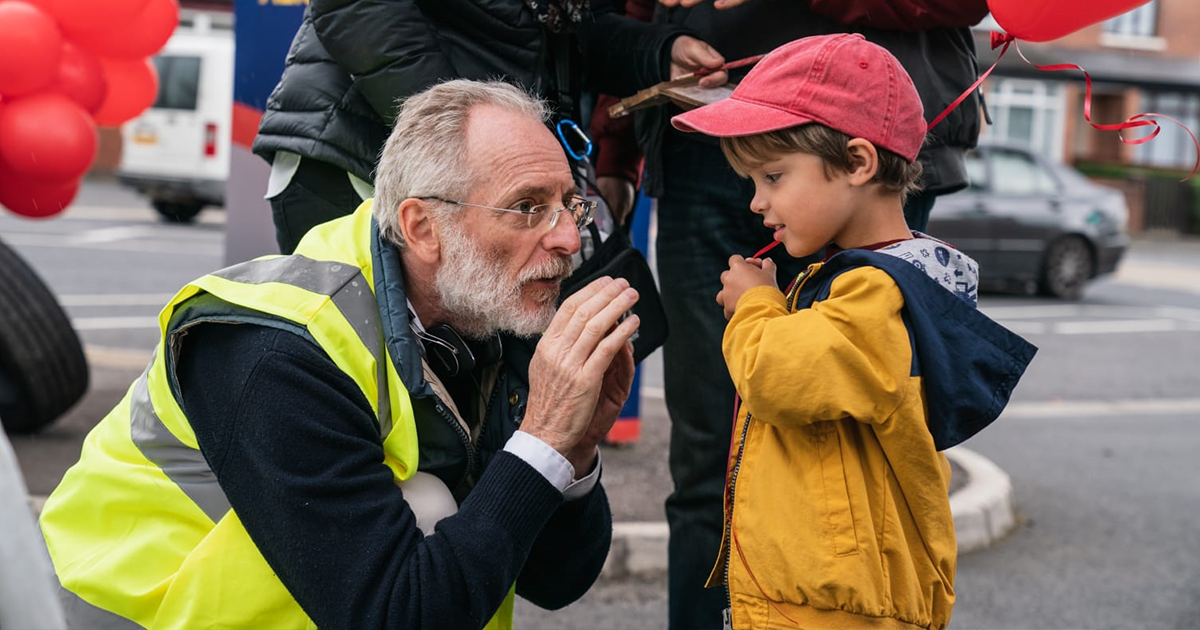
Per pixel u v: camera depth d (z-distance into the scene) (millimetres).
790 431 2008
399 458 1971
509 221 1979
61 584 1969
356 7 2377
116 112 5152
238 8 4352
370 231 2074
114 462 2004
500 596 1896
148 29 4730
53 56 4430
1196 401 7859
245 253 4500
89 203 17844
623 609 3777
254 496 1843
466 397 2203
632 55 2670
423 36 2422
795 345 1901
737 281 2182
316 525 1825
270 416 1836
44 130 4453
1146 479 5727
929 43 2543
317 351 1884
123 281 10328
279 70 4297
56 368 5008
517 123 2006
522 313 2031
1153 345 10188
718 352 2662
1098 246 12742
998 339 1969
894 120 2018
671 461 2801
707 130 2068
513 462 1923
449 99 2010
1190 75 27203
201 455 1935
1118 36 27453
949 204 12211
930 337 1921
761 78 2098
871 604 1927
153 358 2047
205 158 15414
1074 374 8656
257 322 1892
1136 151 28750
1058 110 27297
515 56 2561
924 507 1985
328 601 1819
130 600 1936
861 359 1872
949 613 2064
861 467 1976
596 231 2547
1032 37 2244
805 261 2635
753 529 2025
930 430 1968
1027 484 5562
